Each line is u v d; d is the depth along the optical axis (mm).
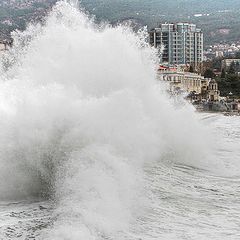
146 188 37875
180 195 38531
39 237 26625
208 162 55500
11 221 29578
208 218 32844
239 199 38781
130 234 27953
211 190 41688
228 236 29344
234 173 51000
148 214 32156
